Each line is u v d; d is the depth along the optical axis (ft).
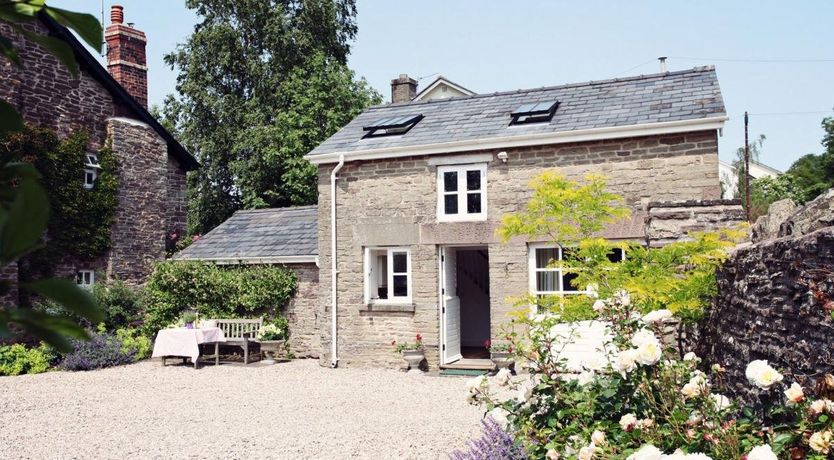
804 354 14.34
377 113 56.59
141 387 42.32
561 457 14.79
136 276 60.34
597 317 22.90
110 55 65.46
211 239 60.80
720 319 22.24
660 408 14.26
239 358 53.42
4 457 26.84
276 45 93.30
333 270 49.01
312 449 26.78
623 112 43.47
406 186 47.21
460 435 28.30
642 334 14.62
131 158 60.49
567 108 46.88
